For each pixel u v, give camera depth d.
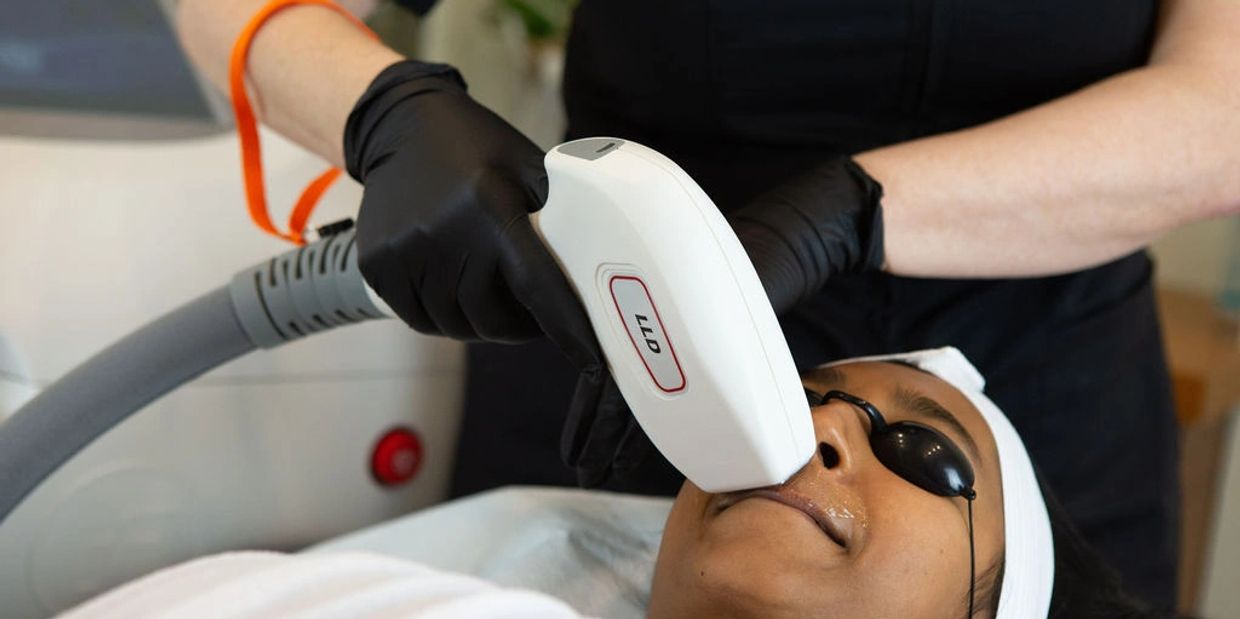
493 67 1.83
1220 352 1.55
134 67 1.11
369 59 0.75
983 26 0.84
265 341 0.71
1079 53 0.85
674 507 0.78
